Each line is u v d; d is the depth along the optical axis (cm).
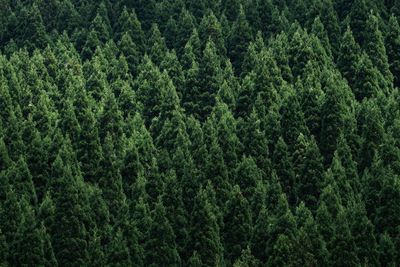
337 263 6975
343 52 9656
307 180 7881
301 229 6981
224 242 7438
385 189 7462
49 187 7481
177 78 9625
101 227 7425
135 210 7394
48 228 7156
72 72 9481
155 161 7875
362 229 7162
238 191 7506
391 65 9900
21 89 8994
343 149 8000
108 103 8512
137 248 7100
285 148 8119
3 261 6800
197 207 7306
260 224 7250
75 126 8231
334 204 7412
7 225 7044
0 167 7694
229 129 8238
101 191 7588
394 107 8550
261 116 8644
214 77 9375
